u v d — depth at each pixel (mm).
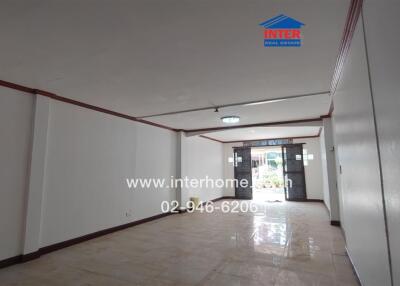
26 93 3768
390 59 1364
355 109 2332
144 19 2117
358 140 2312
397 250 1457
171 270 3293
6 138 3490
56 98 4180
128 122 5793
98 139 4988
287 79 3494
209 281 2971
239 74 3311
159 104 4781
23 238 3590
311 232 5082
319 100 4520
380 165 1704
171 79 3484
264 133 8766
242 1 1903
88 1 1882
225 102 4645
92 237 4738
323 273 3143
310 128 7781
